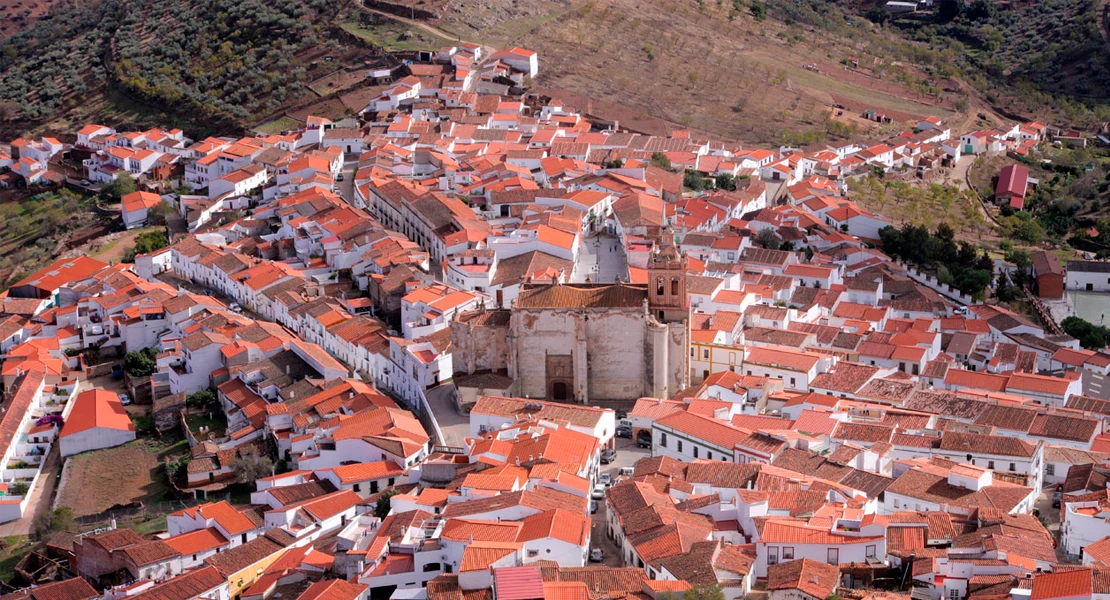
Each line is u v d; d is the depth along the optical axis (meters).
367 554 190.25
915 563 174.88
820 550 177.62
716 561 174.62
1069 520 186.62
